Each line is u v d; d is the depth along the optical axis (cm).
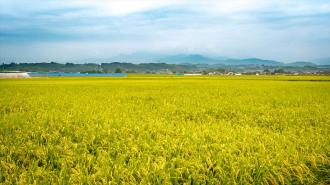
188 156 845
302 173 772
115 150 893
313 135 1102
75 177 693
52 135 1065
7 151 902
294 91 3591
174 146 906
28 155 855
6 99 2503
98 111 1706
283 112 1756
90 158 805
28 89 3919
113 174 718
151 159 812
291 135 1108
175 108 1897
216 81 6981
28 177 702
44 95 2931
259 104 2164
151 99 2589
